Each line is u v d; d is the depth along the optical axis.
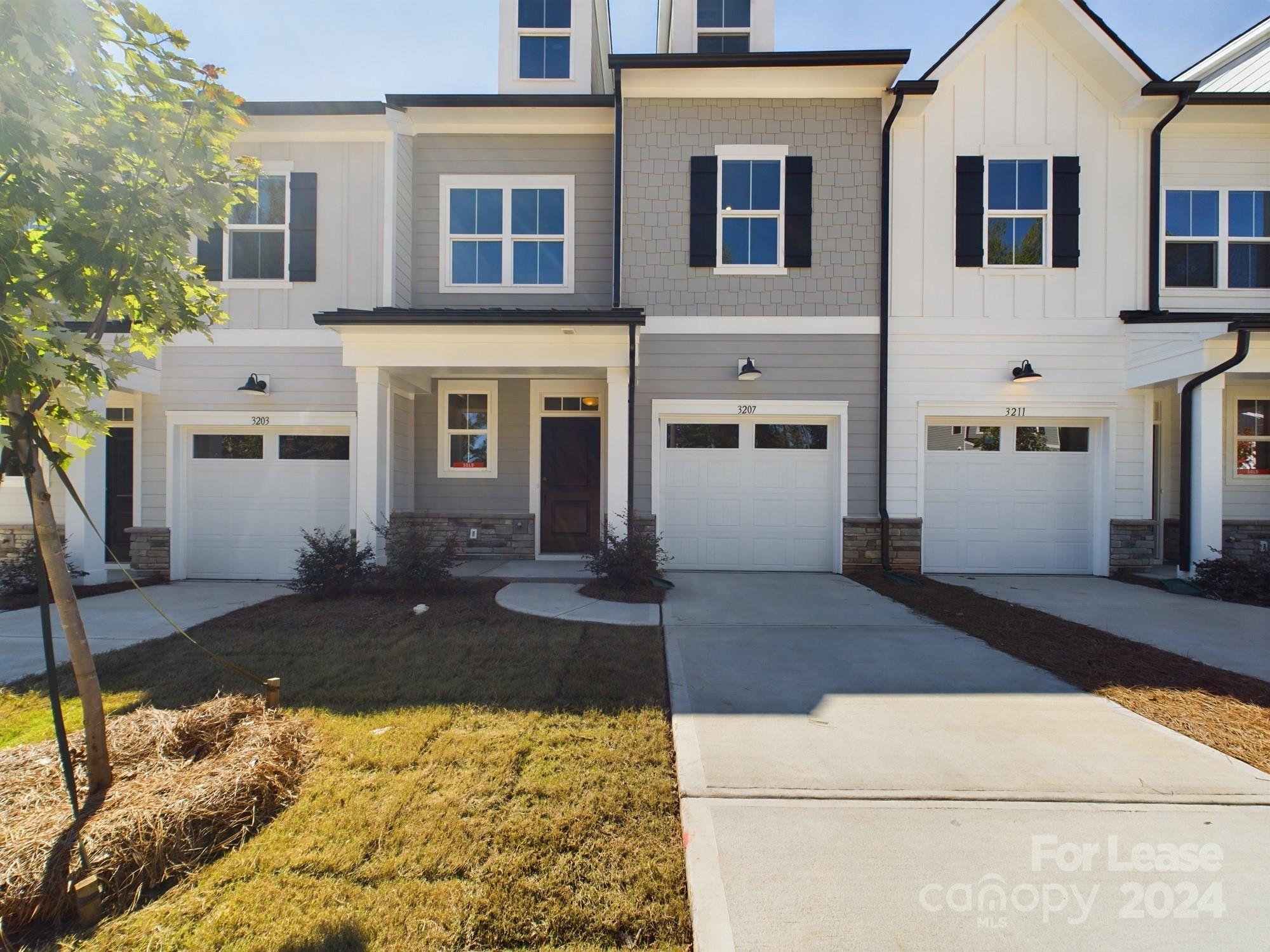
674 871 2.38
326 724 3.61
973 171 8.82
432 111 9.10
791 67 8.47
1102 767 3.18
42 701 3.97
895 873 2.38
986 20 8.55
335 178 9.01
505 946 2.03
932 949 2.03
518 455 9.88
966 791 2.95
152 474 8.83
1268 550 7.76
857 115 8.83
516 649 5.05
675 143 8.85
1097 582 8.34
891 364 8.85
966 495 9.05
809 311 8.84
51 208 2.55
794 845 2.54
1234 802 2.87
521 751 3.29
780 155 8.84
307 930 2.09
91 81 2.62
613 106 9.06
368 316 7.55
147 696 4.05
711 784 3.00
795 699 4.07
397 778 3.02
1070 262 8.80
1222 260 8.99
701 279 8.84
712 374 8.82
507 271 9.44
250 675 3.68
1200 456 7.84
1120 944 2.07
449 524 9.75
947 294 8.86
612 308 8.67
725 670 4.63
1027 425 9.03
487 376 9.34
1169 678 4.46
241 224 8.98
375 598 6.98
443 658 4.83
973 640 5.43
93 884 2.15
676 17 10.17
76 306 2.77
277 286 8.91
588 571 8.48
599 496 9.93
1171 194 9.07
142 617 6.27
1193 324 7.81
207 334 3.45
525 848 2.50
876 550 8.77
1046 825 2.70
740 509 8.98
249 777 2.68
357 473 8.02
